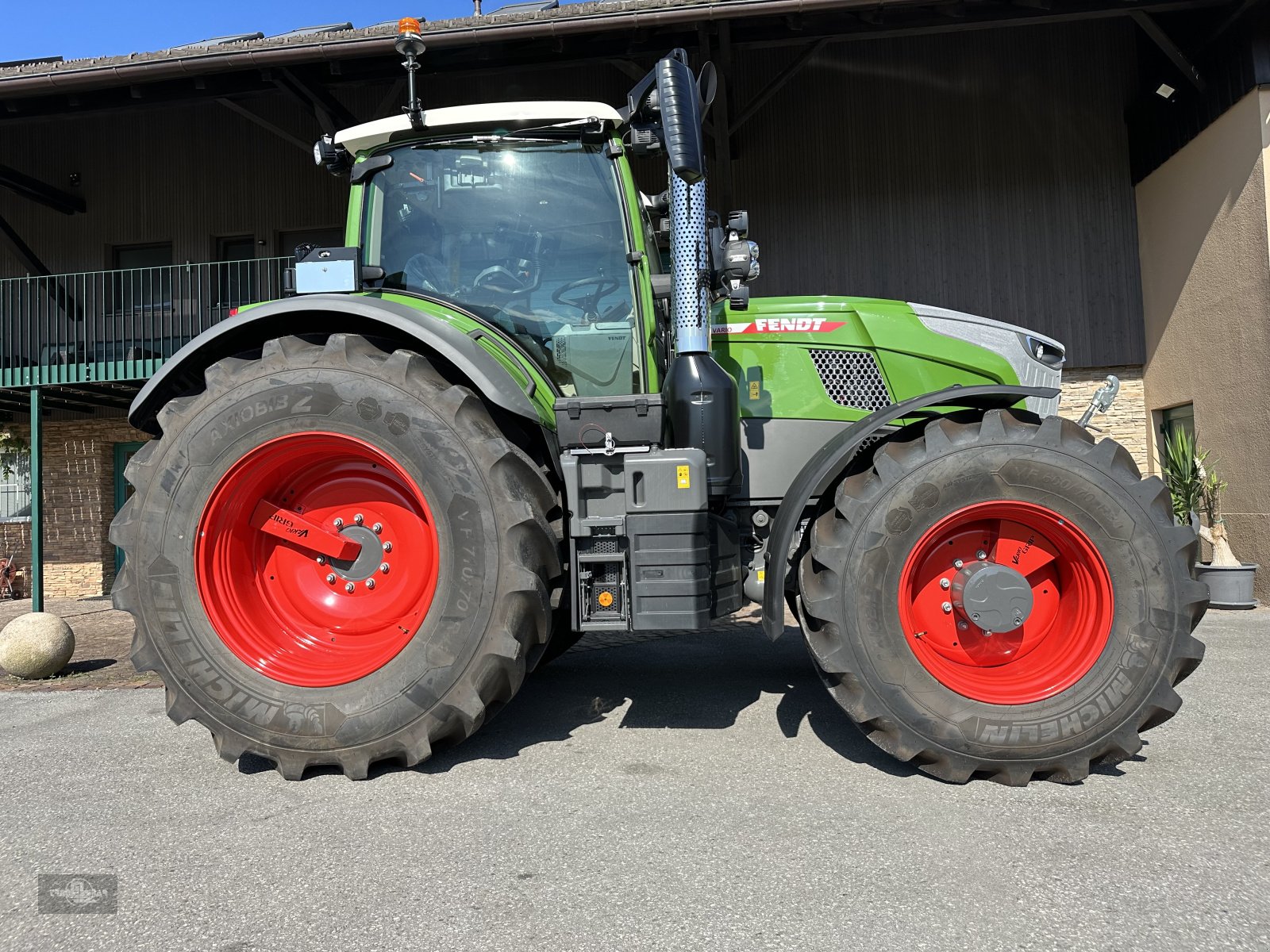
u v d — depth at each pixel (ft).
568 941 5.43
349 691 8.57
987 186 29.58
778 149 30.60
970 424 8.58
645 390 10.27
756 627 19.11
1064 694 8.15
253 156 33.42
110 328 34.19
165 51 26.00
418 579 9.16
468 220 10.69
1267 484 22.61
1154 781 8.25
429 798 8.06
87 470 34.53
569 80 30.71
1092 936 5.39
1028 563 8.80
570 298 10.51
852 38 25.22
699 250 9.59
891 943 5.33
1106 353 28.94
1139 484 8.29
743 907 5.82
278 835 7.25
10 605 31.37
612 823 7.34
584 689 12.71
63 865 6.75
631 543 8.80
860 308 11.44
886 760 8.98
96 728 11.20
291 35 29.76
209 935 5.63
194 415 8.99
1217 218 24.45
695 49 25.22
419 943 5.46
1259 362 22.84
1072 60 29.19
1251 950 5.21
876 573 8.34
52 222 34.47
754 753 9.32
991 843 6.82
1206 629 18.11
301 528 9.28
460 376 9.50
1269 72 22.52
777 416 11.14
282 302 9.55
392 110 31.78
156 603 8.80
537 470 8.93
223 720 8.66
